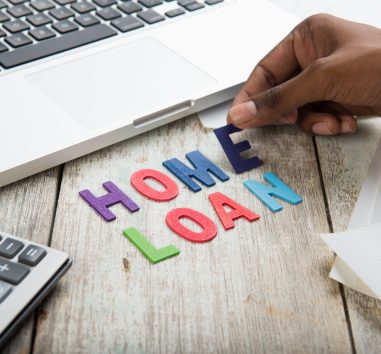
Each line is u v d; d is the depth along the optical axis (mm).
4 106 632
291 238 545
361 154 649
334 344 459
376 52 598
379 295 459
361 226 548
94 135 610
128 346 455
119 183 600
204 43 746
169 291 493
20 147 590
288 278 507
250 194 594
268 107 626
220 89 680
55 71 684
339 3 936
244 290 496
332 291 496
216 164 628
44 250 481
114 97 655
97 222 555
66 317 472
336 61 598
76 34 731
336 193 598
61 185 593
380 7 921
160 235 543
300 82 611
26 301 448
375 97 622
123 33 749
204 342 459
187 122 686
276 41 759
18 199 577
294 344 458
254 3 832
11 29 721
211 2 818
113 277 503
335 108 677
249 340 461
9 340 456
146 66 702
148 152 640
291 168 628
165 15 789
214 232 543
